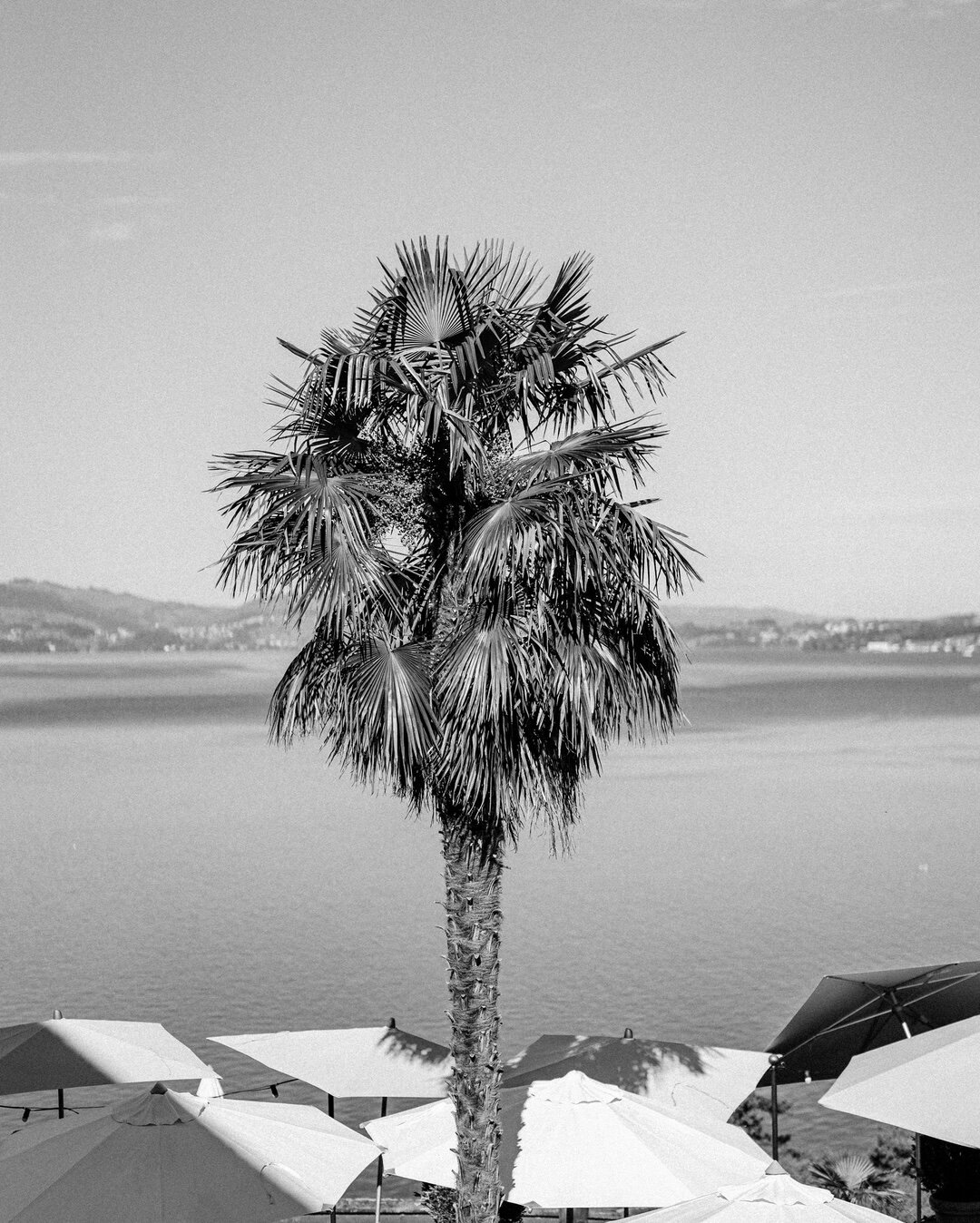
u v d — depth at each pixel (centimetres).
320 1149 968
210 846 7606
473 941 1054
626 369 1137
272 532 1059
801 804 9256
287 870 6744
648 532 1086
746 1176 1013
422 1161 1084
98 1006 3934
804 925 5128
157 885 6247
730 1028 3578
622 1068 1291
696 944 4747
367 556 1048
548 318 1120
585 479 1091
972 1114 942
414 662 1062
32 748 15562
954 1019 1366
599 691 1064
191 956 4656
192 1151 900
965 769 11700
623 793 10025
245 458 1082
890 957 4519
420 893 6050
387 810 9425
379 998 4034
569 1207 979
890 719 19600
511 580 1051
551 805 1077
